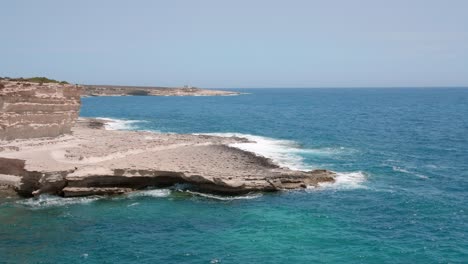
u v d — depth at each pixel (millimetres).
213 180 40438
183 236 31438
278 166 48469
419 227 32812
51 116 54531
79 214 35812
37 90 51625
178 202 38781
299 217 35062
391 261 27062
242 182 40531
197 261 27312
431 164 54438
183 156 50062
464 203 38438
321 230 32312
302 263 26875
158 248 29359
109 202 38688
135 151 50844
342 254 28141
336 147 66125
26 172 40312
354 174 48438
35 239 30781
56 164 41656
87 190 39625
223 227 33094
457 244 29547
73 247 29500
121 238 31094
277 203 38531
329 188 43094
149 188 42031
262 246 29500
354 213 36000
